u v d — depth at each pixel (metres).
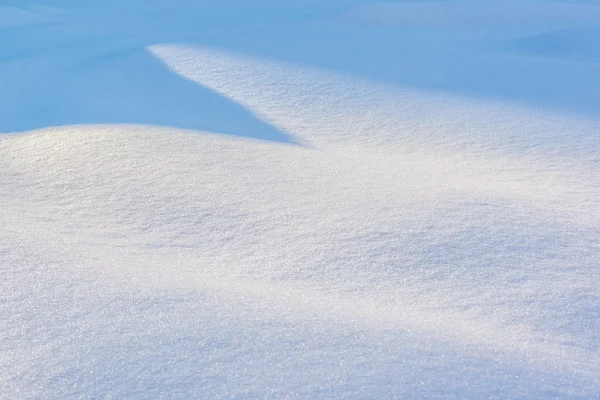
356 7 14.35
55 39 11.25
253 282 2.86
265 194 3.84
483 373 2.07
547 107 6.87
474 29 12.33
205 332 2.28
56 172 4.12
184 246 3.24
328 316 2.46
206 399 1.91
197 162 4.34
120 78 8.48
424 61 9.30
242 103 7.23
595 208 3.93
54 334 2.23
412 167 4.79
